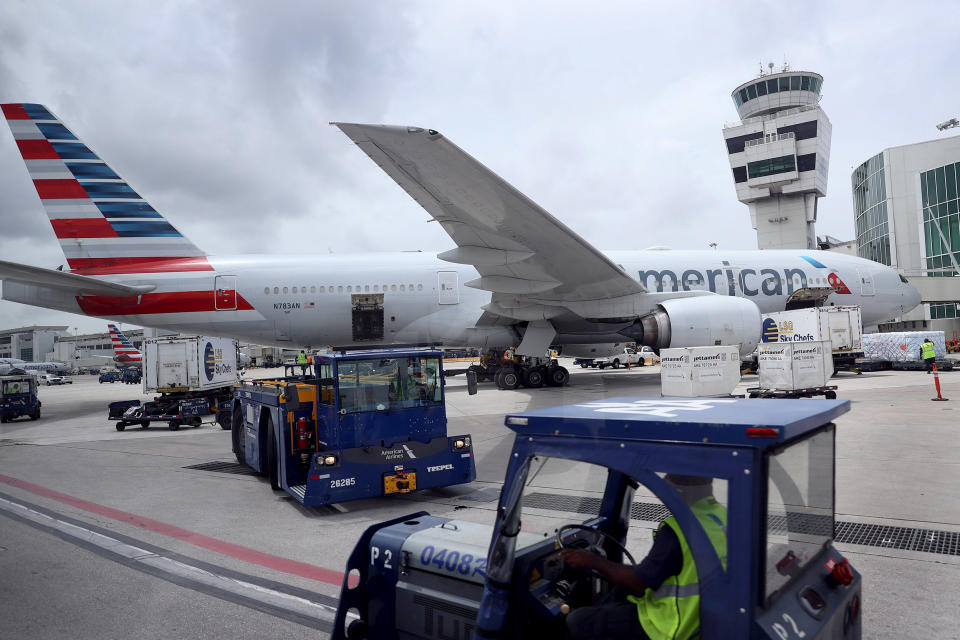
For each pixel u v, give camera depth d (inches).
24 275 672.4
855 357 917.8
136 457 502.3
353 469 306.5
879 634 159.2
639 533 212.1
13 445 611.8
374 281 824.9
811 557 106.2
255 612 190.4
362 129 405.7
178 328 794.2
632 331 741.9
